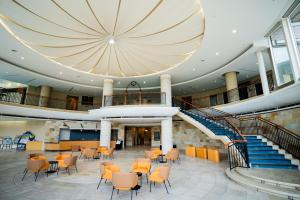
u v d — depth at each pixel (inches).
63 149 576.4
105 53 415.5
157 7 277.4
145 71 521.7
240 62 423.5
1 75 527.5
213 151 376.8
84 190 182.9
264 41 327.3
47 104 625.0
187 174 254.2
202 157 422.6
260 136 354.6
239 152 285.1
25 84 627.5
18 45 362.9
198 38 349.7
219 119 471.5
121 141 669.3
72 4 271.9
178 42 364.8
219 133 376.5
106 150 411.5
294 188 172.1
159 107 455.5
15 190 179.8
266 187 179.5
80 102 778.8
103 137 524.1
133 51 410.3
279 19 271.0
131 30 333.4
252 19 271.9
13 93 624.7
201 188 191.3
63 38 345.7
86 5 275.0
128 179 158.2
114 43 377.1
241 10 251.3
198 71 502.9
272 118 386.3
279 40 301.3
